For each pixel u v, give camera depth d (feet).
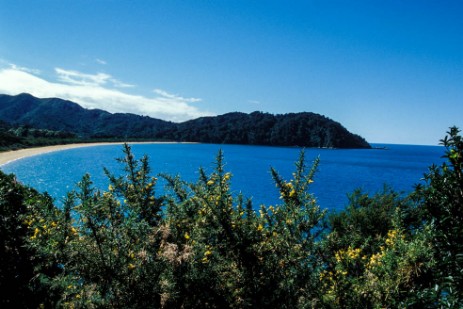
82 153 276.82
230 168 208.03
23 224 12.79
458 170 7.13
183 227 12.35
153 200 14.38
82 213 9.21
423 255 11.09
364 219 29.94
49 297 11.24
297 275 10.70
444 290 7.82
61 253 9.49
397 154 596.70
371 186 156.15
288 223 11.33
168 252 9.65
